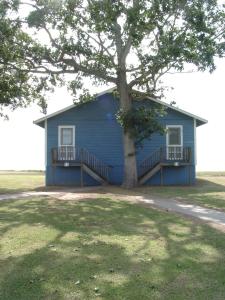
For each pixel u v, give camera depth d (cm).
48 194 2238
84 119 3148
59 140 3142
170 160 3069
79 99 2989
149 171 3048
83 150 3106
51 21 2505
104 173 3123
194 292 711
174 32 2367
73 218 1415
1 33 2422
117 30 2562
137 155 3108
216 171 4650
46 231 1191
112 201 1889
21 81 2883
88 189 2636
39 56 2541
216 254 933
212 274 798
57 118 3153
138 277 782
